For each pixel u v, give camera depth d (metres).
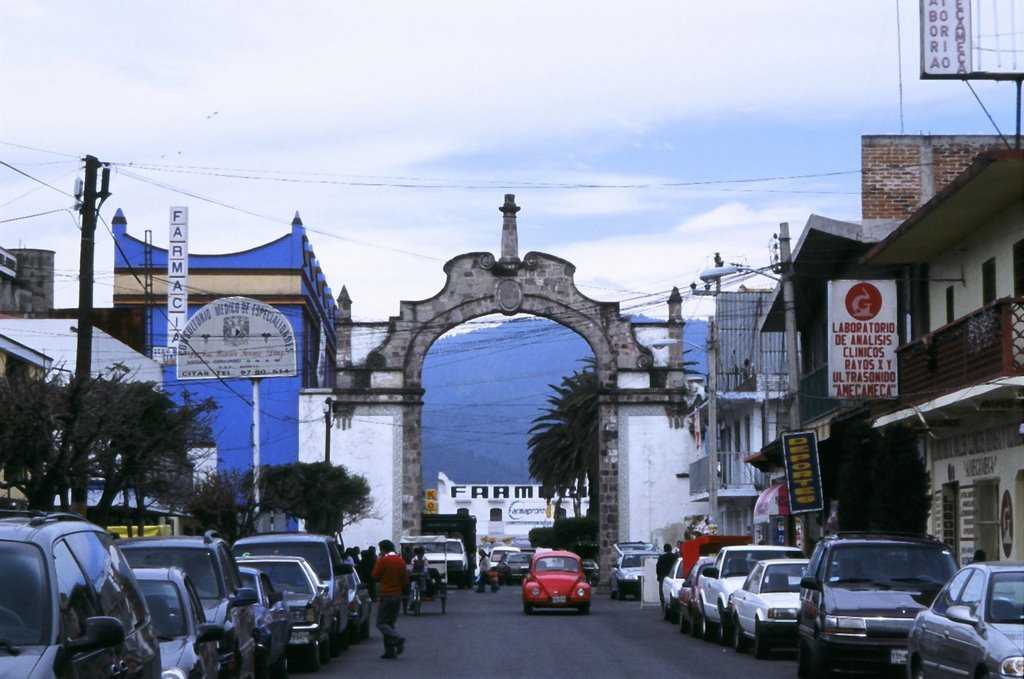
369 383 72.44
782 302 44.31
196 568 17.25
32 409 25.38
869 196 37.75
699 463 66.31
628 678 22.73
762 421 58.31
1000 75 28.08
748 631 27.06
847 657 20.08
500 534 180.12
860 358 31.89
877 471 30.20
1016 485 27.06
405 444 72.00
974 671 14.00
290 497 52.44
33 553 8.80
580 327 73.12
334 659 27.48
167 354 67.44
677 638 33.41
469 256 73.12
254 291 73.94
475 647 30.55
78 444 26.33
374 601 55.84
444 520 83.12
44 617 8.45
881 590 20.77
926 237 30.50
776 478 50.41
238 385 72.38
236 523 46.28
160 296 73.19
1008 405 26.31
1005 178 25.28
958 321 27.08
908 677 16.91
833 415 39.53
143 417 28.98
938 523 32.84
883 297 32.03
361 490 64.25
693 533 60.91
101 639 8.47
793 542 44.59
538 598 46.88
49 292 76.12
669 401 72.50
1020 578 14.76
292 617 23.92
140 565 15.80
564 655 27.92
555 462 83.81
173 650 13.15
